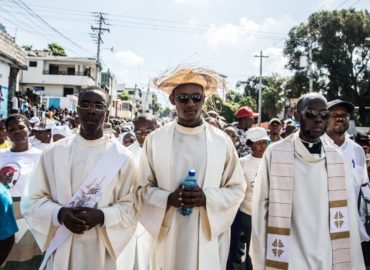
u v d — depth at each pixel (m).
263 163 3.07
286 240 2.84
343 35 31.97
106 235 2.78
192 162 3.11
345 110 3.90
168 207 3.02
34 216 2.78
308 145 2.96
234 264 5.37
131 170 2.98
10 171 4.13
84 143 2.88
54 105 36.53
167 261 3.05
